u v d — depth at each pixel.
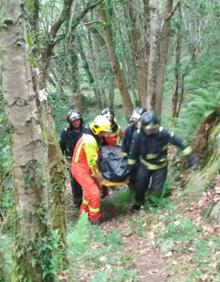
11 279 2.93
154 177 5.41
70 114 6.03
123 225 5.16
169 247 4.21
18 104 2.64
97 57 12.13
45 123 3.73
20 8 2.52
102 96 12.88
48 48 4.66
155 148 5.23
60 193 3.74
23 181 2.76
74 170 5.44
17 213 2.83
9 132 2.73
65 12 4.66
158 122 5.14
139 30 8.49
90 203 5.34
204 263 3.78
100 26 7.70
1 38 2.54
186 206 4.95
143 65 8.44
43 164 2.80
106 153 5.52
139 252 4.34
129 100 9.02
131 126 5.44
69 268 3.62
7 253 3.10
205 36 8.38
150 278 3.81
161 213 5.04
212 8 7.96
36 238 2.85
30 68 2.65
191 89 7.93
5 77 2.60
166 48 6.98
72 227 5.22
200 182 5.21
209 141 5.71
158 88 7.01
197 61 8.20
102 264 4.17
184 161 6.03
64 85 12.16
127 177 5.48
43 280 2.90
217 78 7.35
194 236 4.29
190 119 6.29
